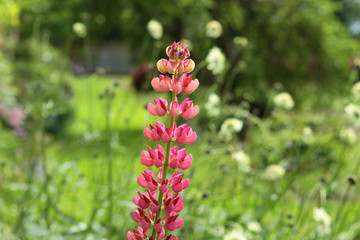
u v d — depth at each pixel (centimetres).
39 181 387
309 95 1135
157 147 113
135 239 117
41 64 830
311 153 360
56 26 1139
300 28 1227
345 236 339
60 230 332
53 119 908
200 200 314
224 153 362
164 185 109
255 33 1250
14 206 366
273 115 449
